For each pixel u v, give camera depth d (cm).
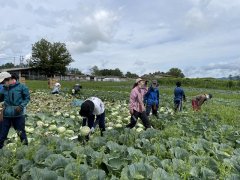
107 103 1277
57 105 1141
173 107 1167
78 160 332
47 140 432
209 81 3669
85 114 514
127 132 511
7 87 470
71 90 1748
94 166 341
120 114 884
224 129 571
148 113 798
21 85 473
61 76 5712
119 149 388
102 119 550
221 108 1030
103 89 2475
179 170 320
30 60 5466
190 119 725
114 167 333
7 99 471
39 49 5375
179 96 1042
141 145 436
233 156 372
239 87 3494
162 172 289
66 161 330
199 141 434
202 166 330
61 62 5403
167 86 3600
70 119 704
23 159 342
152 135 491
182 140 438
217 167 341
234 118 809
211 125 636
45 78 5359
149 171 302
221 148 427
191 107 1166
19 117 471
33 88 2298
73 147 392
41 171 292
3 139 471
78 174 293
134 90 634
